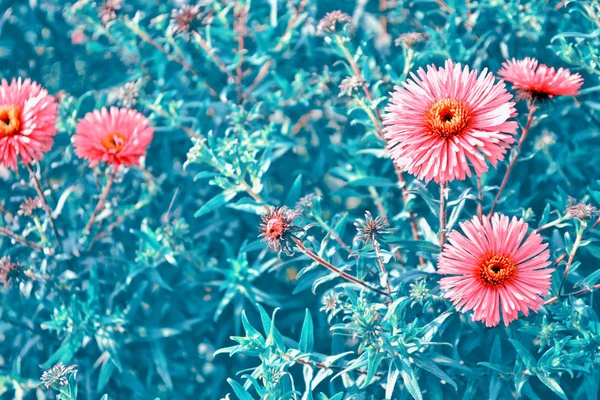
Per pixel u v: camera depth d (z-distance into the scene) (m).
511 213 0.47
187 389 0.48
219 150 0.45
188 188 0.51
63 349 0.47
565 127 0.49
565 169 0.49
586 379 0.41
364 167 0.50
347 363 0.43
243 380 0.48
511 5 0.50
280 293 0.49
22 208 0.48
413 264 0.47
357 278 0.42
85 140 0.42
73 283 0.49
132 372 0.48
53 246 0.49
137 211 0.51
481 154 0.35
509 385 0.43
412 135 0.35
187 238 0.49
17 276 0.47
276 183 0.52
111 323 0.47
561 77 0.38
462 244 0.36
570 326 0.41
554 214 0.48
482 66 0.51
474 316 0.36
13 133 0.41
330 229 0.44
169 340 0.48
